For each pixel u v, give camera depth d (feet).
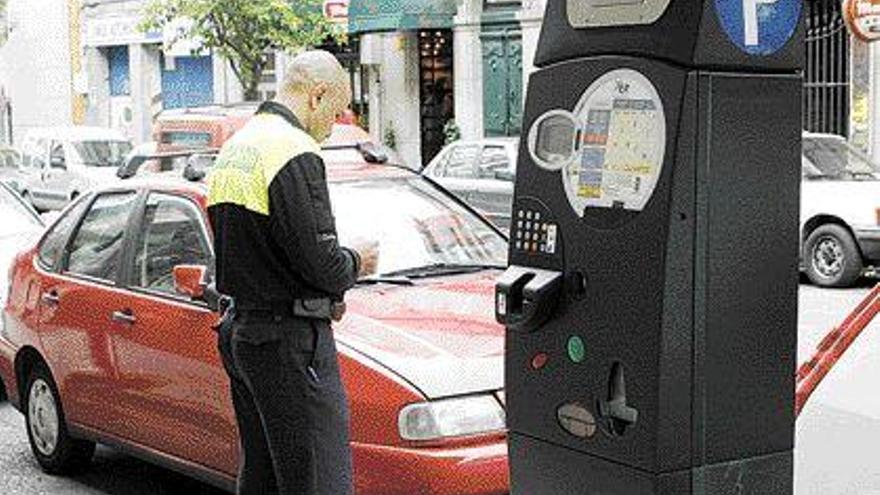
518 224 15.12
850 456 24.39
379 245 22.94
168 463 22.44
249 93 88.48
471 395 18.98
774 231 14.16
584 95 14.37
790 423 14.61
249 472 17.88
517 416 15.34
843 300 47.57
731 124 13.75
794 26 14.02
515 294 14.96
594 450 14.40
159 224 23.49
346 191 24.53
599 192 14.15
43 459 26.14
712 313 13.87
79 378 24.56
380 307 21.20
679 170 13.48
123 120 122.62
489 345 19.81
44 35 132.98
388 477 18.70
